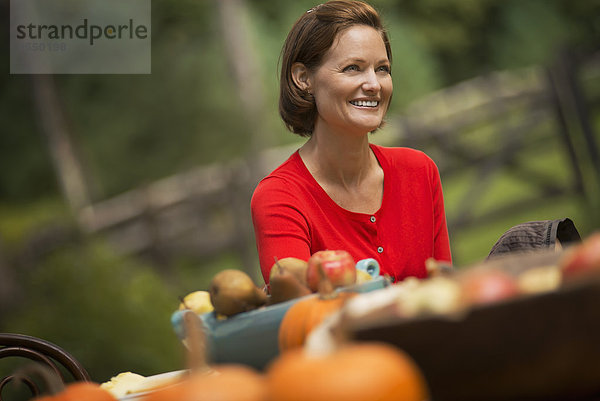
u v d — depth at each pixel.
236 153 26.70
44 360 2.85
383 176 3.27
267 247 3.10
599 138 21.84
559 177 22.05
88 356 11.78
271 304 2.03
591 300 1.33
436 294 1.41
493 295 1.40
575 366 1.34
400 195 3.25
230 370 1.35
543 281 1.44
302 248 3.07
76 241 15.30
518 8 36.66
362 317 1.44
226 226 20.50
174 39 28.22
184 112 27.91
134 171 28.14
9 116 30.39
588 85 21.94
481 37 36.50
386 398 1.17
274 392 1.22
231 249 20.44
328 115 3.14
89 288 12.38
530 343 1.34
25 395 8.95
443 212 3.40
